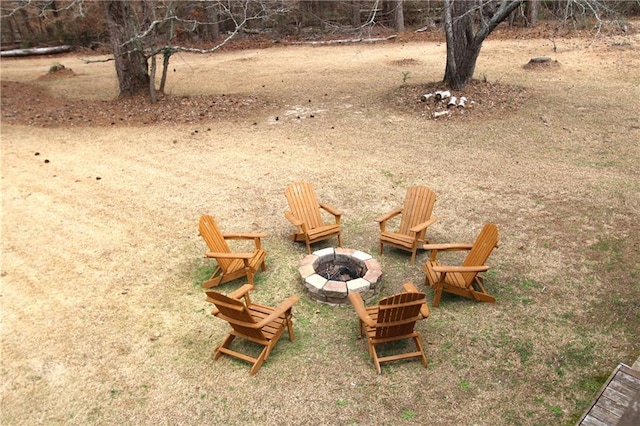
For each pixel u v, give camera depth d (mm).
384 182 8195
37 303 5535
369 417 3877
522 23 22844
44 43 25734
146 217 7457
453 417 3844
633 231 6262
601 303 5035
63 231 7164
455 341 4648
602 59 16297
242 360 4570
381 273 5434
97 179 9008
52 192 8547
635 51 16859
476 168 8531
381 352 4574
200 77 17984
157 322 5125
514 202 7262
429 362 4414
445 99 11883
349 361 4477
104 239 6883
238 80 17109
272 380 4297
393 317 4160
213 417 3959
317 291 5242
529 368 4281
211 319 5137
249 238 5793
